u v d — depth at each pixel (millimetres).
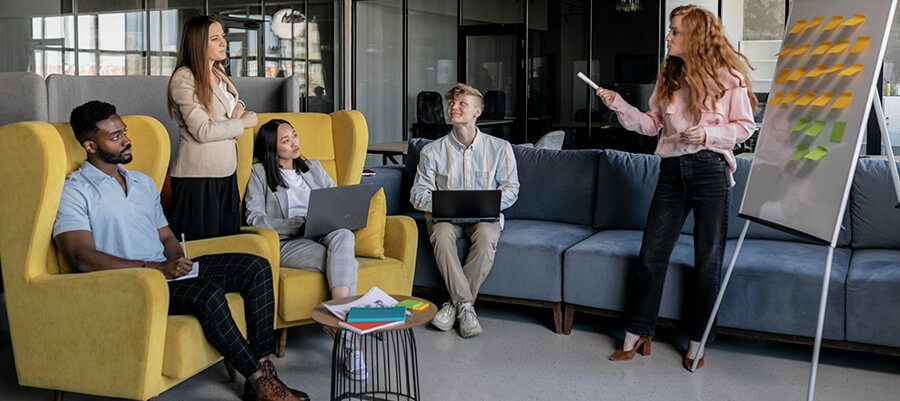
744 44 8133
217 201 3346
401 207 4613
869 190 3576
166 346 2559
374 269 3430
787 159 2779
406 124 10422
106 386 2514
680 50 3188
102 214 2689
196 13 7965
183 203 3312
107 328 2482
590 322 3971
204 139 3238
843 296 3111
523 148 4516
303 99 9781
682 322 3443
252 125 3438
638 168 4090
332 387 2658
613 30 8805
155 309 2434
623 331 3797
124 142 2715
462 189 4016
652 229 3340
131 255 2758
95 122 2645
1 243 2586
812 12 2830
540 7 9289
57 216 2617
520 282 3793
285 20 9375
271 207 3570
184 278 2711
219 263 2920
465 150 4020
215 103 3363
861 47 2512
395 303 2699
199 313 2639
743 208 3004
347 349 3152
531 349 3514
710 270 3213
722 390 3000
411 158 4590
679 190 3285
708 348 3531
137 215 2805
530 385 3059
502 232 3977
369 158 10633
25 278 2574
